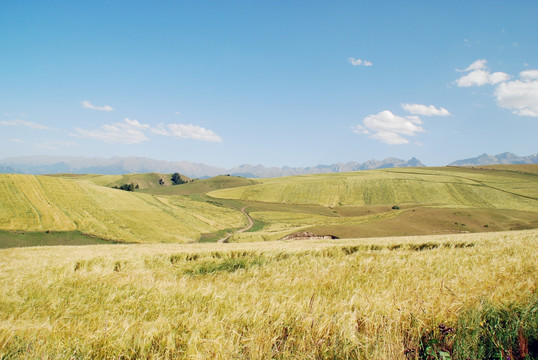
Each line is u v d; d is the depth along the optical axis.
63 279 7.22
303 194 179.38
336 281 6.62
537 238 16.20
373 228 85.19
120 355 3.55
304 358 3.46
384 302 4.74
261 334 3.81
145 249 23.44
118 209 101.94
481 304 4.42
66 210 88.31
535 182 177.38
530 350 3.64
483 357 3.57
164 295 5.46
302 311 4.44
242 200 174.38
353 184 187.00
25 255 19.22
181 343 3.73
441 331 3.78
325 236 76.31
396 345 3.58
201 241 94.31
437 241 18.22
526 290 5.00
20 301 5.51
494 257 9.10
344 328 3.84
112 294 5.67
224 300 5.15
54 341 3.78
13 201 84.50
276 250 15.49
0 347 3.59
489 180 183.50
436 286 5.49
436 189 166.12
